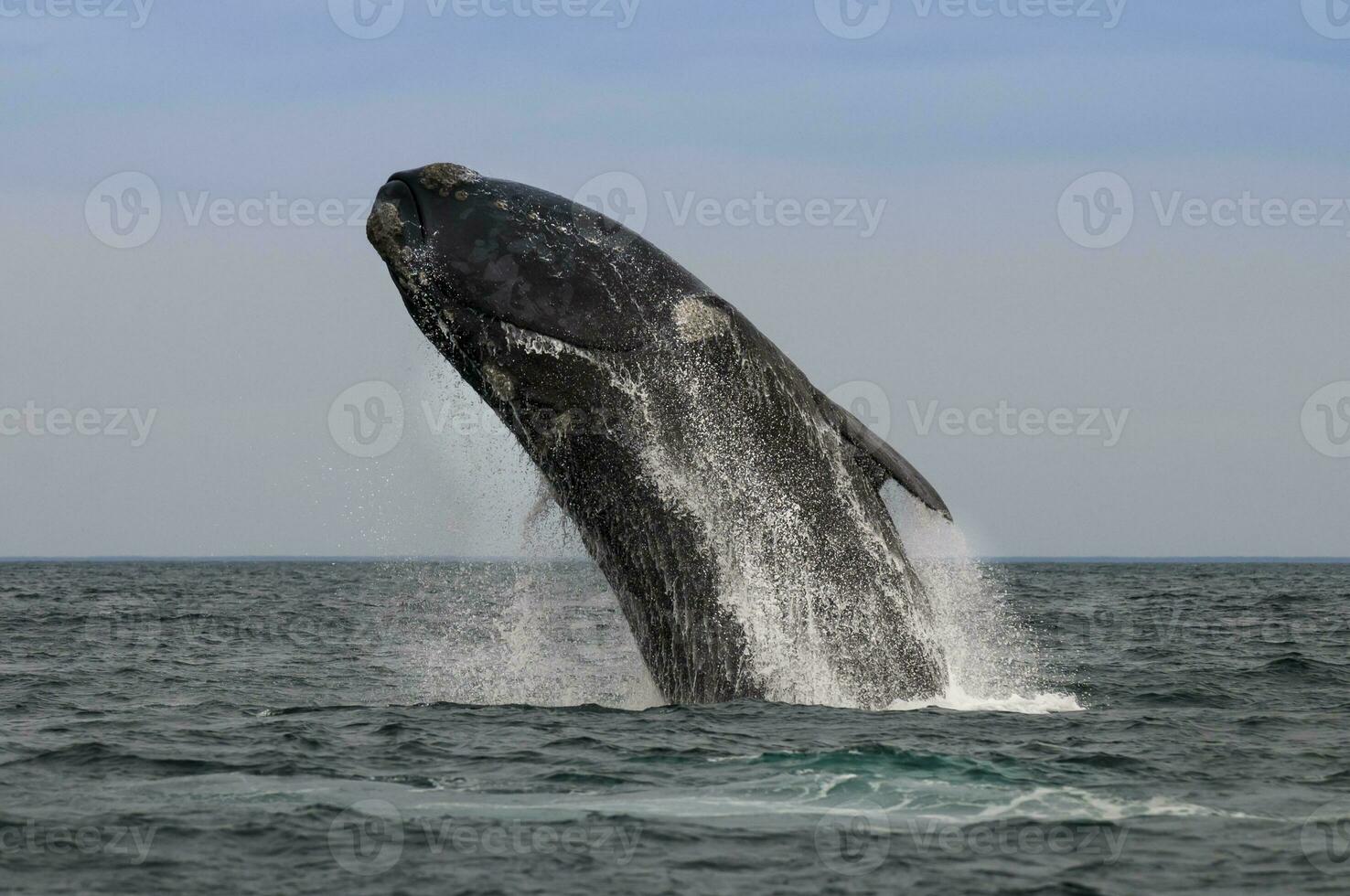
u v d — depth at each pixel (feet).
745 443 187.01
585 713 215.51
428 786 165.48
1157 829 147.33
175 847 138.10
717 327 183.62
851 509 193.88
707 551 190.90
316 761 182.19
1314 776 176.24
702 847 138.62
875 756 175.52
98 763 183.73
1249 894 126.52
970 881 129.18
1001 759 177.68
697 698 202.90
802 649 196.95
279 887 126.31
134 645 447.83
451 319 181.06
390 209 179.83
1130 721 217.97
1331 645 440.45
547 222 182.60
